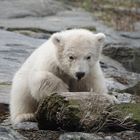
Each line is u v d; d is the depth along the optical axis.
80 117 11.15
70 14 31.84
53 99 11.46
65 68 12.95
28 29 25.88
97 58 13.23
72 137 10.70
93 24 28.84
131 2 39.06
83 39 12.96
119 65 22.56
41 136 11.08
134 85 16.56
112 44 23.67
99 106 11.37
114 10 35.75
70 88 13.30
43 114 11.52
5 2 31.00
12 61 19.23
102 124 11.25
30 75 12.76
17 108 13.29
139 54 23.48
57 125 11.42
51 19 29.41
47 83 12.30
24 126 11.91
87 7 36.06
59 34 13.20
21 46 21.48
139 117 11.43
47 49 13.09
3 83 16.61
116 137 10.82
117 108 11.65
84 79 13.00
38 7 31.23
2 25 26.47
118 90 16.81
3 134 10.63
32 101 13.22
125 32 28.39
